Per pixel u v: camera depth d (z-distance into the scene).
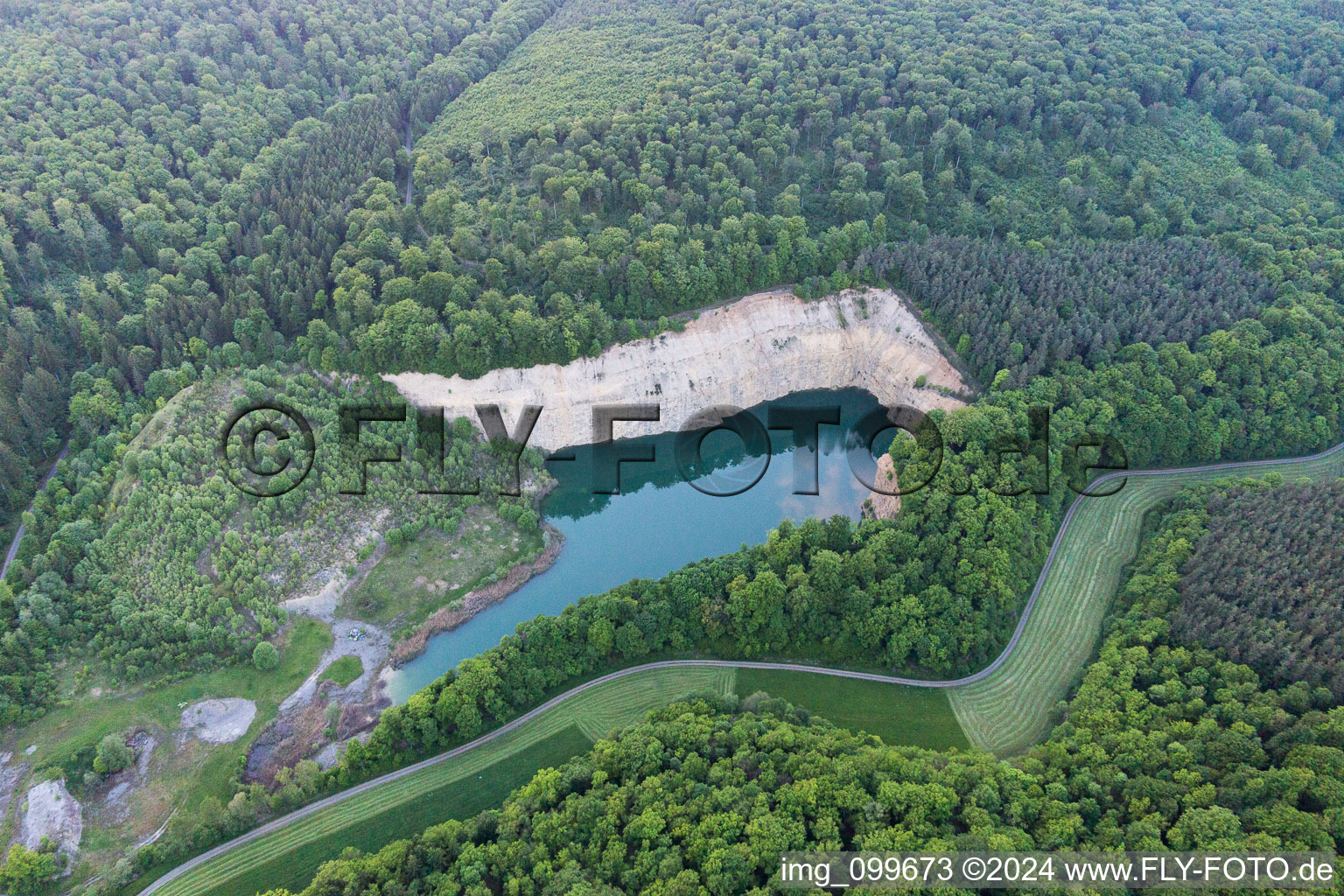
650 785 114.00
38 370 169.38
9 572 147.62
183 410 172.12
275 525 162.75
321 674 146.75
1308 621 129.12
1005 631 145.00
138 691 139.62
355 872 108.94
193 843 119.81
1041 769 117.44
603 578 168.75
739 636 145.75
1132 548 160.25
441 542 170.88
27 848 119.06
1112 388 177.25
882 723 134.88
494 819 115.19
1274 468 176.75
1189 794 107.94
